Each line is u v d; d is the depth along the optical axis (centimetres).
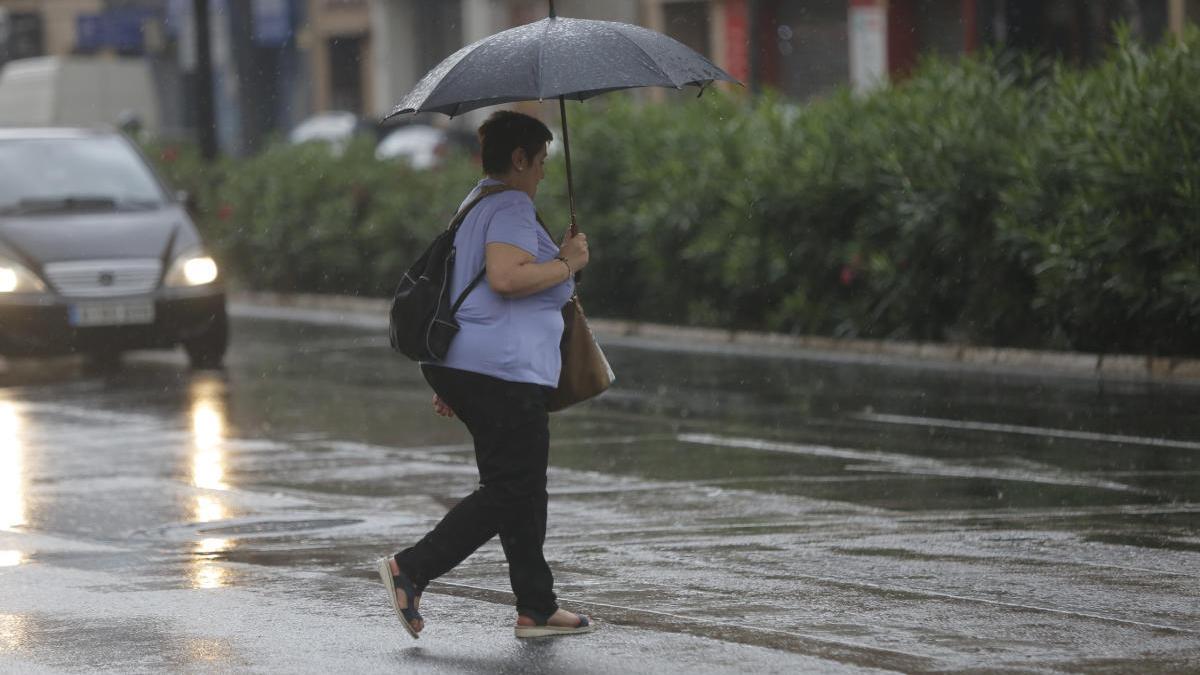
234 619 1820
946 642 1669
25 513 2570
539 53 1623
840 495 2527
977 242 4178
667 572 2028
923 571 2005
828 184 4462
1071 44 6034
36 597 1948
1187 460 2744
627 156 5109
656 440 3098
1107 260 3800
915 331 4384
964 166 4178
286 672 1608
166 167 6988
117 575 2080
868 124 4466
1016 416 3247
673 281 4972
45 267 4209
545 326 1678
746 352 4478
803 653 1627
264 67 14275
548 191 5281
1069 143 3938
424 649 1680
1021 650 1633
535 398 1678
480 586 1988
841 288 4575
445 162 6078
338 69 13712
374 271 6138
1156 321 3859
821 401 3538
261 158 6619
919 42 7900
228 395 3878
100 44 14938
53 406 3762
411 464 2936
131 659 1664
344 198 6188
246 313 5981
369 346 4853
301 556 2216
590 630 1731
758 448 2981
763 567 2045
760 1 9038
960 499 2470
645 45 1653
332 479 2800
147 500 2652
